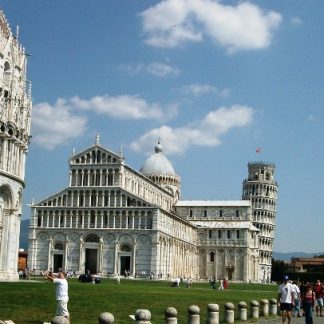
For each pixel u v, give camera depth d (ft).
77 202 575.79
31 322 127.75
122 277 542.57
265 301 194.29
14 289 212.64
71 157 582.35
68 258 569.23
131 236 558.56
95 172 576.61
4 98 260.83
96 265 569.64
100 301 191.01
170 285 447.01
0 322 72.95
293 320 181.78
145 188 652.89
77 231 571.28
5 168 261.24
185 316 162.30
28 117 281.95
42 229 579.07
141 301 204.13
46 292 207.51
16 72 269.23
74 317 140.87
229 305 157.58
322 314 223.30
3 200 266.16
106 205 570.05
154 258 549.95
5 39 261.44
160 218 564.71
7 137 261.65
